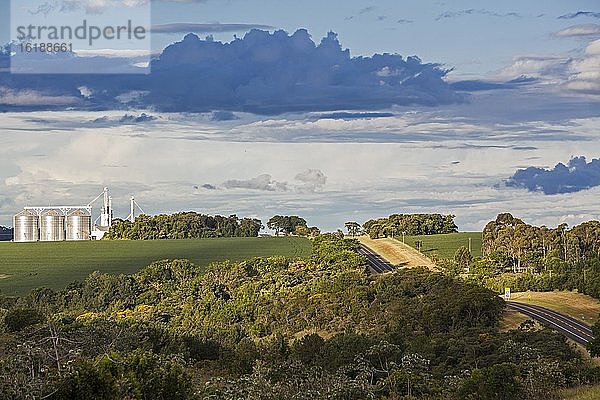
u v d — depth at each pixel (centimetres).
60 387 3862
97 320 10312
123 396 3981
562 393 5003
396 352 7662
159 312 12925
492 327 9950
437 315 10238
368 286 12206
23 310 9494
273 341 9669
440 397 5334
